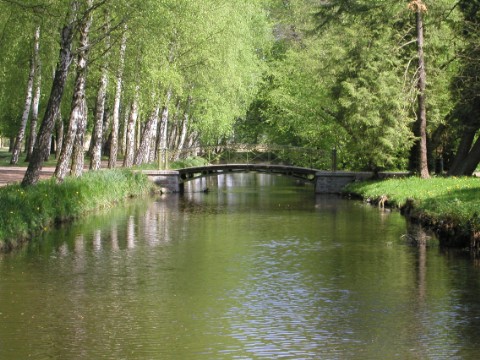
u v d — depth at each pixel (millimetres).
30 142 53500
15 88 43375
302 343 12766
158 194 43469
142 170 45000
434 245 22438
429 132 41312
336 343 12758
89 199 30641
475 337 13070
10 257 19922
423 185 33875
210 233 25328
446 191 29297
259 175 76812
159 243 22922
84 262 19531
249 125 74125
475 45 35875
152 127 52812
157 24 29375
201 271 18609
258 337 13109
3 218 21391
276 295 16094
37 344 12680
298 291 16469
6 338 12992
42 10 26656
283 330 13500
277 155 48812
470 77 35969
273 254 21047
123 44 32281
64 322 13961
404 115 39125
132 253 21031
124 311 14742
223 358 12031
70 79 42469
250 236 24641
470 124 36469
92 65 32094
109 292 16281
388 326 13742
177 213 31859
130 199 37938
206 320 14148
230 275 18141
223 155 49125
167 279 17609
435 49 39156
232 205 36219
